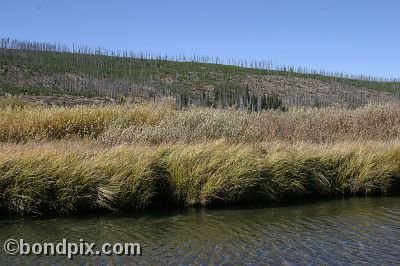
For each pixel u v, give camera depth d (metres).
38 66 84.25
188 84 94.38
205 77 104.31
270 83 102.12
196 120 14.88
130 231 7.99
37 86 69.69
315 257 6.76
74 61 101.31
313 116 18.20
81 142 12.30
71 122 15.15
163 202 9.82
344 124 17.66
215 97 71.56
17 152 9.44
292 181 10.87
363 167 11.60
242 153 10.66
